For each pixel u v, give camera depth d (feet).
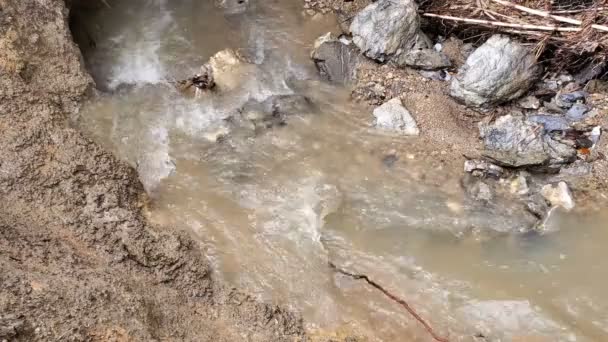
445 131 15.53
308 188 14.40
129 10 19.39
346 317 11.80
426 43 17.24
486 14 16.53
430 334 11.52
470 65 15.60
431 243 13.28
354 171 14.82
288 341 10.87
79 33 17.93
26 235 11.02
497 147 14.90
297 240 13.21
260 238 13.20
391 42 16.85
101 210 12.47
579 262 12.88
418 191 14.33
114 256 11.54
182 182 14.44
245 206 13.93
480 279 12.60
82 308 9.41
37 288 9.43
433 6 17.62
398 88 16.56
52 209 12.04
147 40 18.48
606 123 15.12
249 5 19.65
